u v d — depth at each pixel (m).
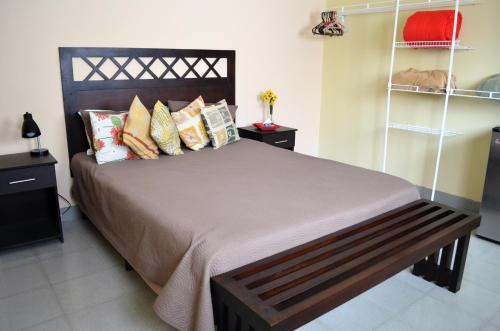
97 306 2.16
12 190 2.60
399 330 2.02
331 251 1.80
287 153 3.23
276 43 4.27
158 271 1.90
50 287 2.34
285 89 4.50
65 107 3.07
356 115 4.46
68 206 3.26
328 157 4.91
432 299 2.29
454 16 3.02
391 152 4.15
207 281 1.56
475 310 2.19
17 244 2.69
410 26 3.36
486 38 3.21
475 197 3.48
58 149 3.13
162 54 3.46
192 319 1.63
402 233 2.01
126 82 3.31
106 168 2.75
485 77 3.26
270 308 1.37
